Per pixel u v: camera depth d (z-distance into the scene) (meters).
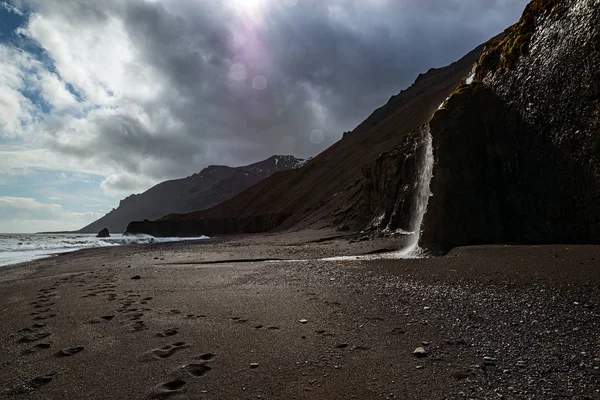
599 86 10.80
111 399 3.31
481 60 18.25
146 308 6.77
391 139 75.88
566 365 3.66
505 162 14.01
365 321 5.46
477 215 13.56
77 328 5.60
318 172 100.62
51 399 3.33
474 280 7.63
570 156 11.55
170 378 3.72
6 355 4.52
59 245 46.09
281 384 3.54
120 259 19.34
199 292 8.20
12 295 9.05
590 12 11.71
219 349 4.52
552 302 5.65
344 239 24.02
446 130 14.80
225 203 133.50
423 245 13.87
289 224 67.31
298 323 5.50
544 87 13.02
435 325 5.12
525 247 10.56
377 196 29.88
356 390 3.37
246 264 13.62
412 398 3.18
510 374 3.55
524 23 15.67
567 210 11.45
